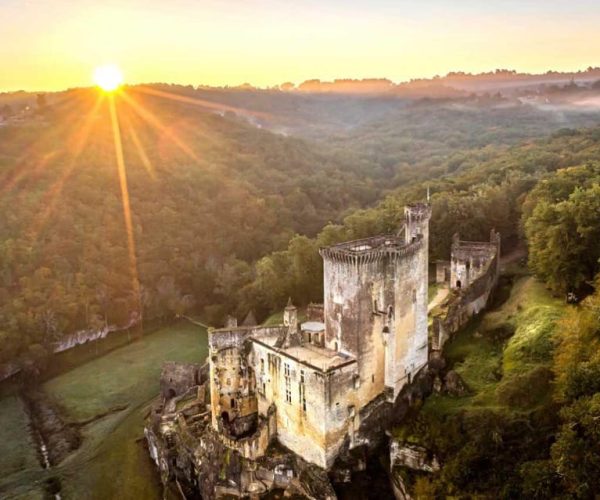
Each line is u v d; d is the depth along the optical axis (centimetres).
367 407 7244
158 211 18725
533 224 9706
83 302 14638
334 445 6950
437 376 7731
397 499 6675
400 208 15812
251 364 8200
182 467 8112
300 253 14625
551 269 8706
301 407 7169
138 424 10025
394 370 7369
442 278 11256
